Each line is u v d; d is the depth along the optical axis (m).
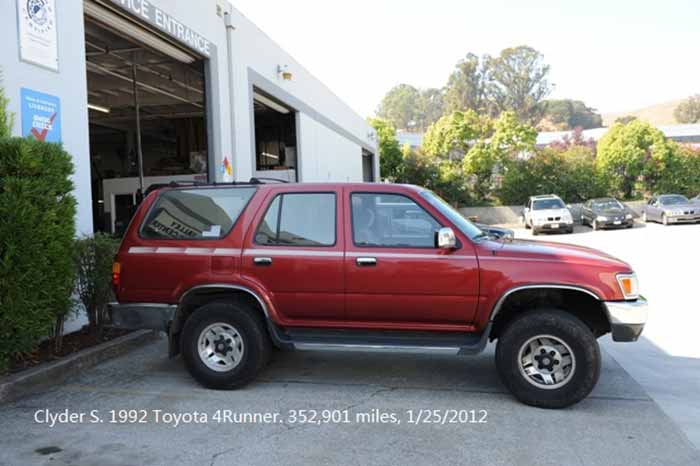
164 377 5.71
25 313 5.15
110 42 11.40
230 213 5.43
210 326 5.25
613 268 4.69
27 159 5.12
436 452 3.94
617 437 4.15
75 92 7.23
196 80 14.55
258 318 5.28
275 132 19.81
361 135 30.30
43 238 5.28
